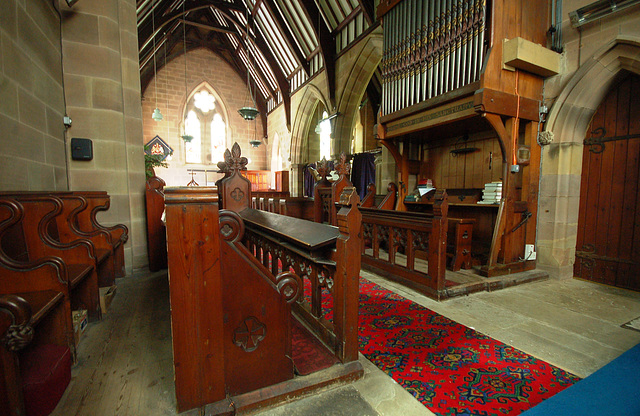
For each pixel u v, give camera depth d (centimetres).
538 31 364
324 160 576
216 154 1644
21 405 120
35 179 277
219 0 1197
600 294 322
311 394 156
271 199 574
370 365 186
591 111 362
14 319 110
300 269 222
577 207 380
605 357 198
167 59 1482
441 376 176
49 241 220
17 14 253
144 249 393
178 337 129
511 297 310
